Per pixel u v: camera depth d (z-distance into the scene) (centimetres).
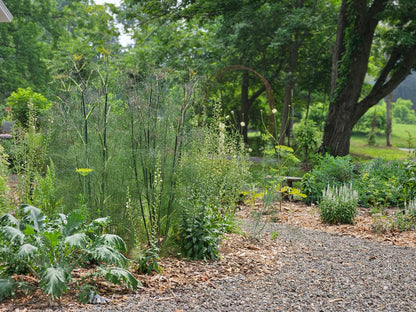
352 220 738
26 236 351
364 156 2661
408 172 861
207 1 1777
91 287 362
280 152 760
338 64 1502
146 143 496
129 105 486
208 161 611
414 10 1454
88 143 485
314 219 775
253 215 623
